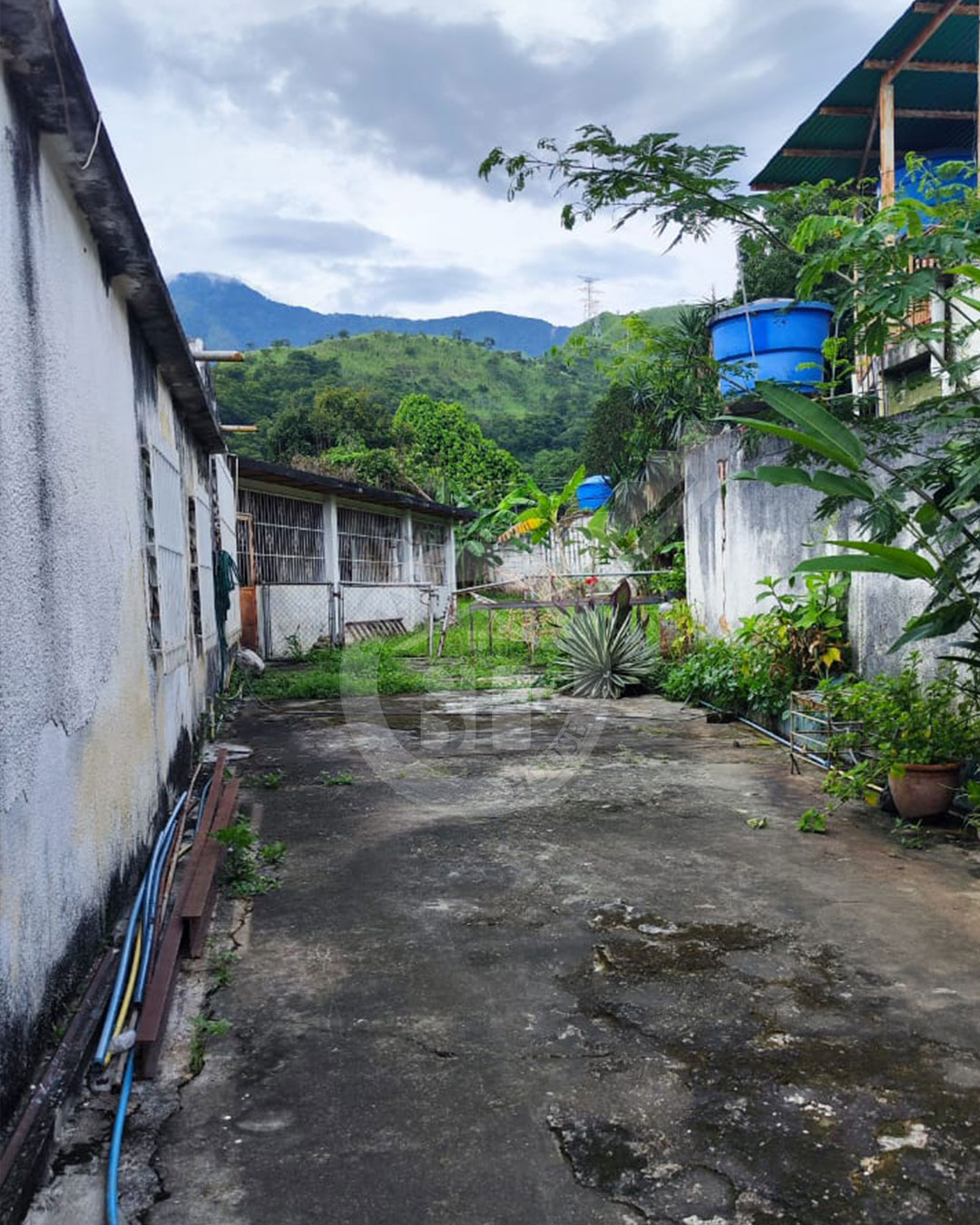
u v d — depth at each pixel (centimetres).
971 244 358
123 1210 185
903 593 560
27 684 228
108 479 352
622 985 284
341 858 420
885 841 429
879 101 952
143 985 267
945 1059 238
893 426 449
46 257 275
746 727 737
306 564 1495
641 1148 203
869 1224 177
